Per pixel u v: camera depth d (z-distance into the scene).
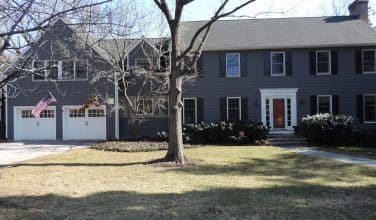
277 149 23.14
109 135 29.69
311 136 25.80
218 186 11.91
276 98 29.06
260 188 11.58
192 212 8.84
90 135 29.94
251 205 9.48
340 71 28.84
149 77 27.30
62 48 14.50
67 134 30.09
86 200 10.06
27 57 9.10
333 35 29.39
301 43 28.73
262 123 27.83
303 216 8.55
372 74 28.75
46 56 12.12
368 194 10.73
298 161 17.64
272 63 29.12
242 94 29.14
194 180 12.96
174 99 16.94
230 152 21.39
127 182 12.64
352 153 20.89
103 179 13.21
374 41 28.45
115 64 26.80
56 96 29.94
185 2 16.27
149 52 28.72
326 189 11.40
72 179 13.23
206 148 23.78
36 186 11.99
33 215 8.65
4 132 31.17
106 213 8.79
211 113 29.28
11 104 30.16
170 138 17.14
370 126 28.70
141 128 29.52
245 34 30.02
